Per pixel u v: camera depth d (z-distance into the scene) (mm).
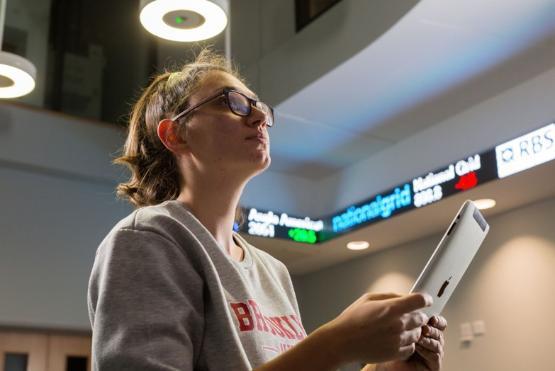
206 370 871
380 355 760
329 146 4949
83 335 4949
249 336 919
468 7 3299
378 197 4938
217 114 1085
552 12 3346
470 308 4797
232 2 4840
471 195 4344
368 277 5684
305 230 5375
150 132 1166
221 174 1073
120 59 5445
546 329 4289
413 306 750
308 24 4191
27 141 4812
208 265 899
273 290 1094
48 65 5129
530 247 4492
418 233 5152
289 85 4223
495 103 4199
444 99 4246
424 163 4617
